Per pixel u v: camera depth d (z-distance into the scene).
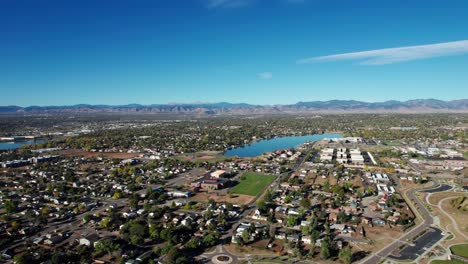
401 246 155.50
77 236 167.38
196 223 183.88
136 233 159.62
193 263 139.25
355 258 143.88
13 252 148.75
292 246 151.38
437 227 178.38
